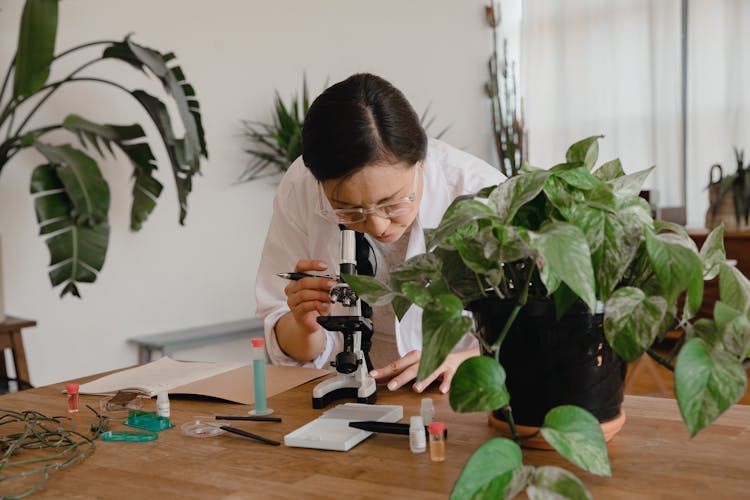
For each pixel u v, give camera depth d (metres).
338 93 1.33
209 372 1.63
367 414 1.24
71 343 3.72
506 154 5.69
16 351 3.11
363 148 1.28
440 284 1.02
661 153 5.28
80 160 2.99
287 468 1.03
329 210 1.76
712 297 4.04
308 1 4.74
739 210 4.36
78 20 3.69
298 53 4.70
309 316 1.59
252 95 4.46
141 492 0.96
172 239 4.11
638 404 1.30
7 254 3.49
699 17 5.08
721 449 1.05
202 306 4.27
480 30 5.75
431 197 1.82
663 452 1.04
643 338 0.91
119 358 3.90
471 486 0.77
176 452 1.12
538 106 5.64
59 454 1.10
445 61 5.56
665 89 5.24
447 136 5.60
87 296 3.77
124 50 3.11
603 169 1.13
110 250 3.84
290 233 1.98
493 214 0.95
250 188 4.48
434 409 1.31
